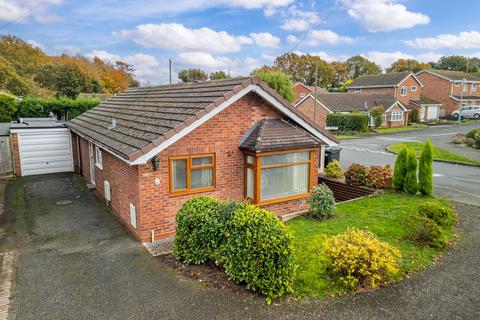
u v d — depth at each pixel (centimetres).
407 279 709
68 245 916
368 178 1381
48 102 2414
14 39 5925
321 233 943
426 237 868
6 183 1609
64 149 1864
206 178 1027
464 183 1612
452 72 6134
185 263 782
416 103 5144
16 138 1736
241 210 696
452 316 590
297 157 1133
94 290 680
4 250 884
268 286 636
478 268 761
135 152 852
